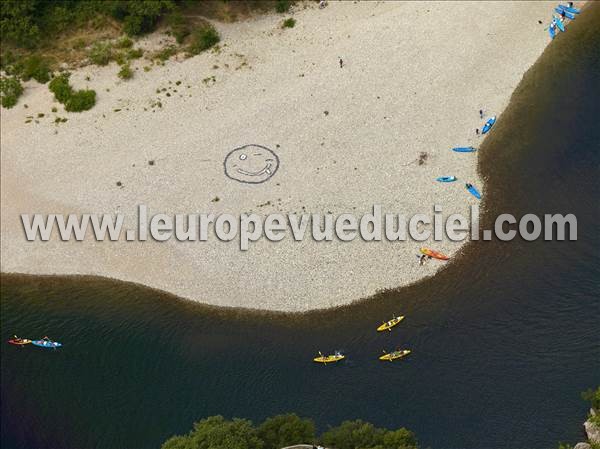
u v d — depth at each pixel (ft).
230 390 298.56
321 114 386.52
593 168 354.33
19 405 305.12
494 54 405.18
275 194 356.79
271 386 297.53
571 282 315.58
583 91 385.29
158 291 336.90
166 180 369.91
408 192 351.46
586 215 338.34
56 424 297.74
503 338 301.02
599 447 253.24
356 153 367.86
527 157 362.53
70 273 348.38
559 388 283.38
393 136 372.99
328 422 283.79
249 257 338.13
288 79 407.64
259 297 326.65
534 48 406.82
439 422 279.28
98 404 301.63
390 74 400.26
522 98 386.11
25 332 329.93
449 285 321.93
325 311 319.27
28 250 357.41
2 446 293.64
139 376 308.60
